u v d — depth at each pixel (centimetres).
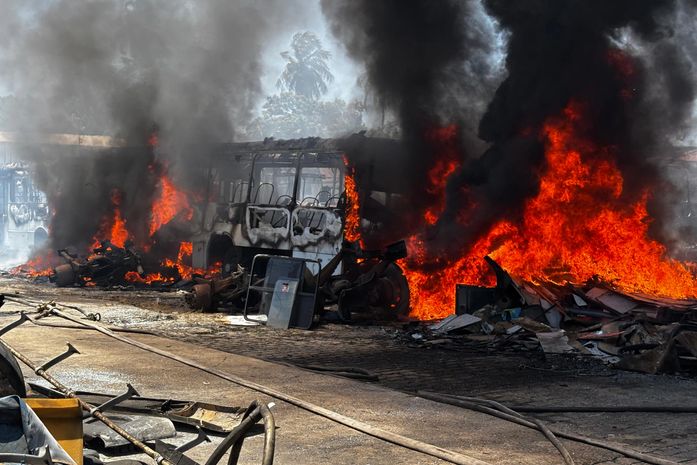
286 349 1084
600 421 681
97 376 777
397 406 702
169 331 1225
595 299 1185
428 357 1031
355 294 1402
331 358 1012
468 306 1288
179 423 579
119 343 1005
